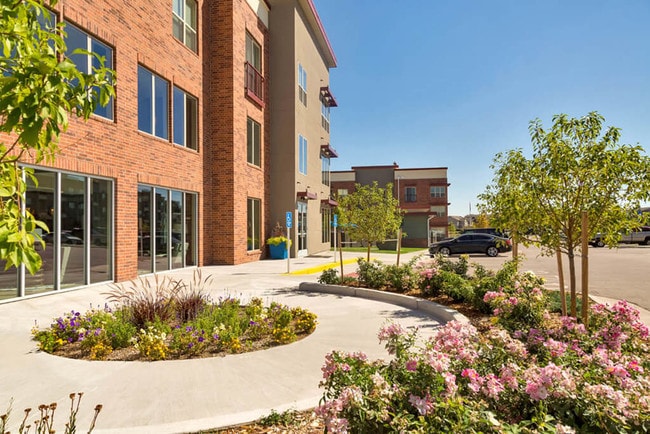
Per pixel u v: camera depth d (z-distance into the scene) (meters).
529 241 6.48
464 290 8.17
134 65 11.87
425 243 46.09
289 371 4.73
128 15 11.60
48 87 1.97
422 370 2.55
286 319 6.39
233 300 7.93
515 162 6.29
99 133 10.37
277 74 22.20
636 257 22.61
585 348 4.11
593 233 6.05
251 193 19.22
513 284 6.87
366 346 5.75
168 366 4.87
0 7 2.00
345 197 13.12
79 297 8.77
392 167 51.44
